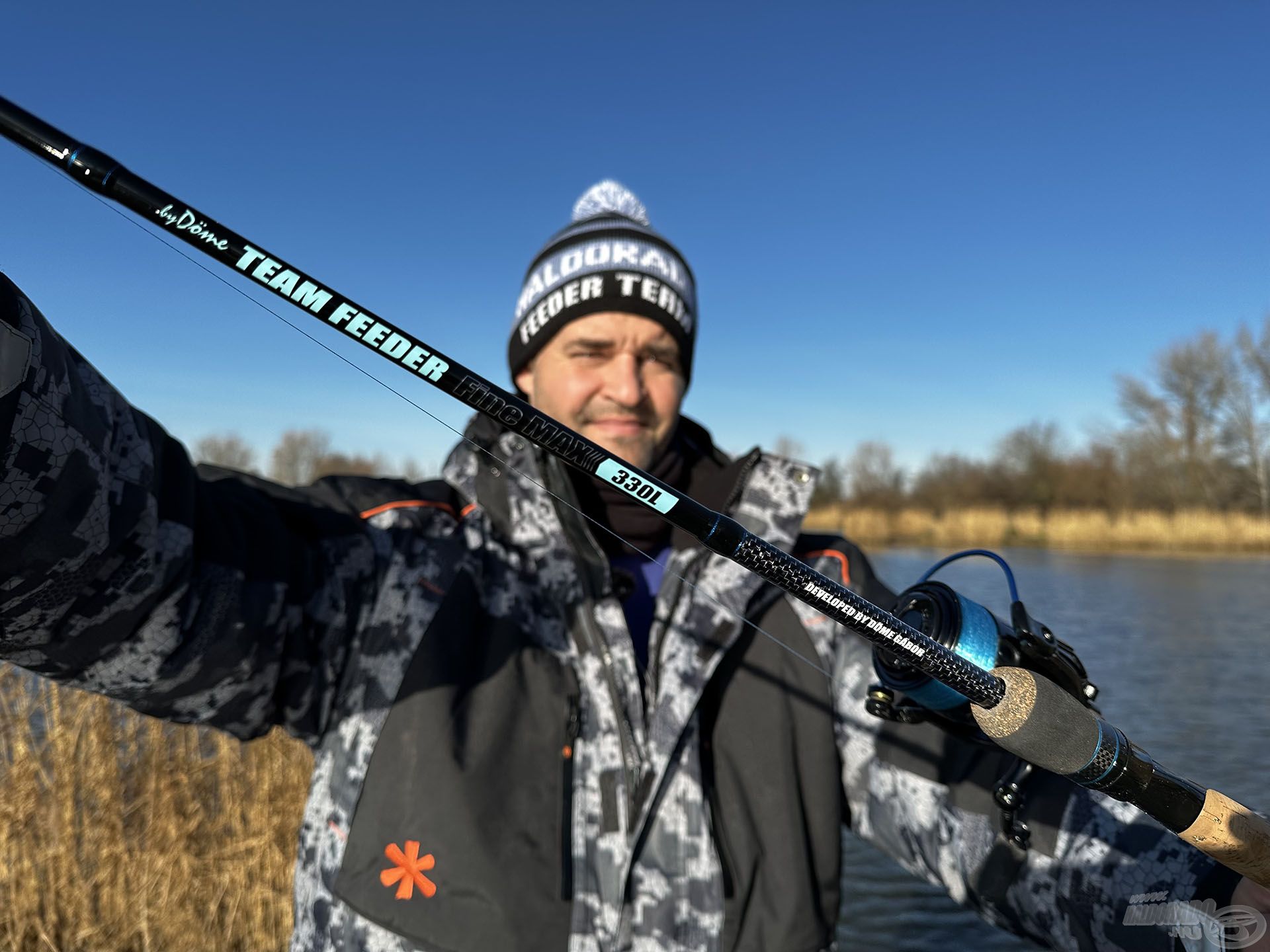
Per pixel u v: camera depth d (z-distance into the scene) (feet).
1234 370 108.78
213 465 4.31
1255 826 2.97
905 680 3.43
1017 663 3.47
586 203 5.75
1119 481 115.75
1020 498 127.24
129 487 3.12
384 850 3.78
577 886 3.85
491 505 4.59
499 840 3.78
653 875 3.96
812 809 4.27
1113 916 3.38
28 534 2.79
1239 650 32.58
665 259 5.15
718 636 4.44
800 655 4.55
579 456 2.88
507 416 2.83
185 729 12.30
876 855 15.79
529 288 5.36
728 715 4.36
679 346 5.21
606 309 4.98
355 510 4.44
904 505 142.51
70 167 2.51
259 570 3.71
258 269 2.64
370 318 2.75
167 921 11.36
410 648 4.08
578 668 4.26
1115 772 2.99
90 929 11.04
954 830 4.00
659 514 2.92
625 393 4.95
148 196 2.55
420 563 4.30
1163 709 24.16
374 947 3.69
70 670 3.22
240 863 11.78
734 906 3.99
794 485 5.02
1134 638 35.27
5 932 10.78
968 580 55.83
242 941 11.57
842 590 2.99
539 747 4.04
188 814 12.06
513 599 4.34
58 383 2.83
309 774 12.49
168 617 3.30
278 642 3.76
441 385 2.79
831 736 4.44
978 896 3.87
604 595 4.40
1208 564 71.41
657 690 4.36
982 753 4.03
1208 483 109.40
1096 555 81.30
